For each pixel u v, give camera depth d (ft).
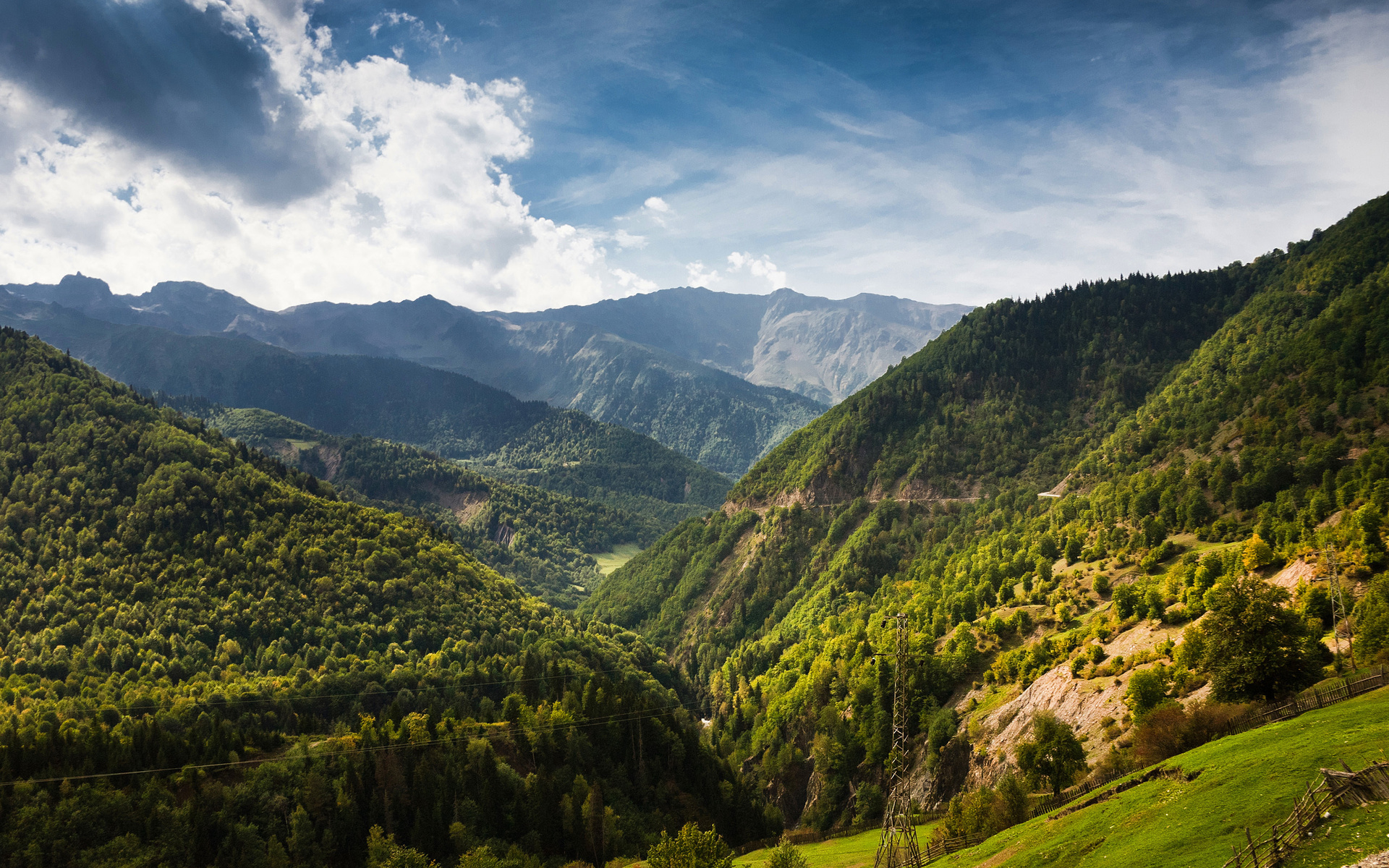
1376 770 157.28
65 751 439.22
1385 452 572.10
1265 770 203.10
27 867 374.63
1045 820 276.00
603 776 530.27
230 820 419.74
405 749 492.13
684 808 536.83
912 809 469.57
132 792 418.92
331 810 444.14
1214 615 319.06
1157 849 186.70
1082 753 357.82
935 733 543.80
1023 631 610.24
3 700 585.22
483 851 416.46
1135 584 552.41
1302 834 155.33
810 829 580.71
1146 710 368.68
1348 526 439.63
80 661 653.30
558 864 449.48
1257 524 570.05
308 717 599.57
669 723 602.85
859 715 621.31
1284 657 292.81
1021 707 497.87
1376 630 297.33
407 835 446.60
